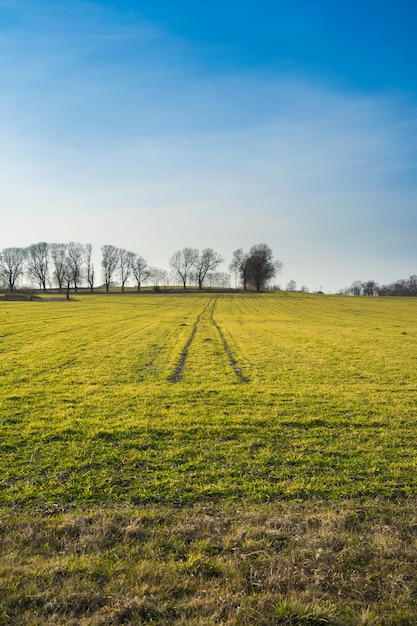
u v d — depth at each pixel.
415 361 25.55
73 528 7.44
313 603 5.77
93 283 157.62
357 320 60.50
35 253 145.75
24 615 5.45
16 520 7.71
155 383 19.20
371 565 6.60
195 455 11.02
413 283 184.12
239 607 5.70
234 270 171.38
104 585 6.07
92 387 18.05
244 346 31.67
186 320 54.38
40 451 11.15
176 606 5.71
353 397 16.95
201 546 7.02
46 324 43.16
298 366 23.81
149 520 7.86
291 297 131.38
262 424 13.54
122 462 10.50
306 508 8.38
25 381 18.92
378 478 9.76
